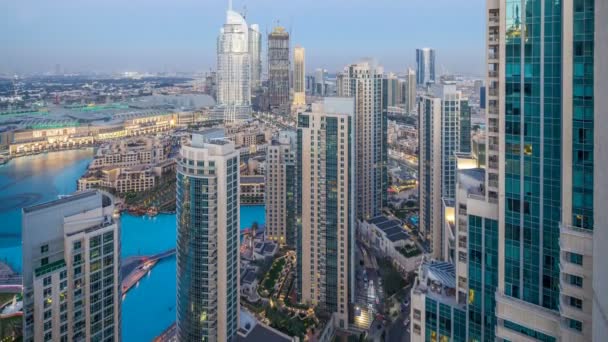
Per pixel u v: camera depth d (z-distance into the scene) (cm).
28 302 14712
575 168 9738
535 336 10706
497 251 11756
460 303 13162
